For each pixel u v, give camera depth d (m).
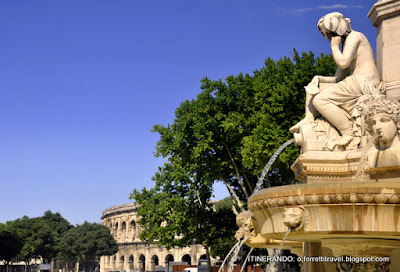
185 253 100.31
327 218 5.95
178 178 35.66
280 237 6.93
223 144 31.38
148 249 109.69
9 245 83.88
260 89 27.81
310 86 9.58
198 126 30.48
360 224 5.81
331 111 9.10
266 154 25.78
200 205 37.56
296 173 9.98
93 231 101.38
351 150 8.83
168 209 36.59
